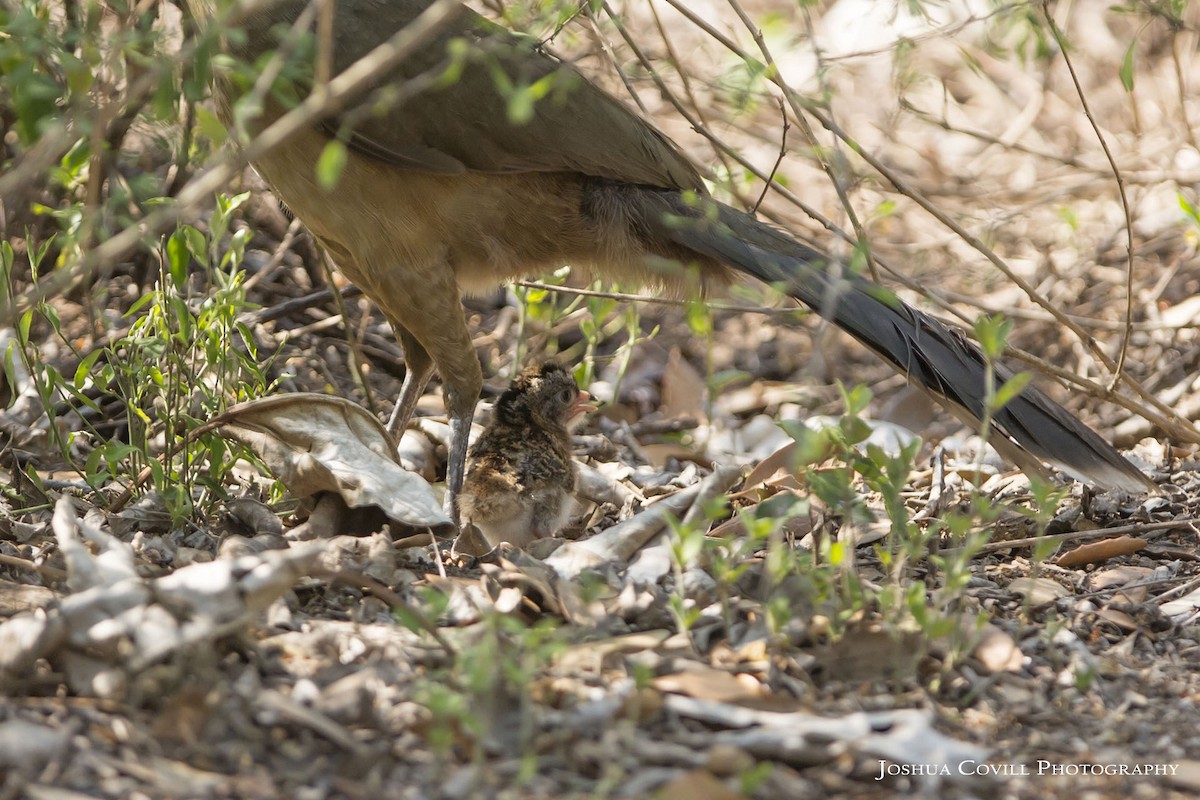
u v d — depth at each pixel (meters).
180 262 9.56
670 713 6.04
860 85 17.97
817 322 15.27
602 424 13.55
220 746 5.58
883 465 7.62
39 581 7.43
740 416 14.62
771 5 18.50
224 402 9.61
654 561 8.02
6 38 7.75
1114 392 10.80
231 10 6.18
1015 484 10.52
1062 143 18.02
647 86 14.84
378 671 6.29
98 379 9.33
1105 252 16.22
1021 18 10.79
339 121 9.03
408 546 8.41
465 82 9.39
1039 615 7.80
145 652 5.88
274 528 8.59
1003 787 5.73
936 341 9.73
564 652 6.26
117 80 7.67
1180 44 18.92
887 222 16.61
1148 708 6.64
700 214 9.94
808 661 6.65
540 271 10.52
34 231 11.74
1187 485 10.66
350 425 9.02
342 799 5.27
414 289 9.80
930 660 6.79
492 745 5.67
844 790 5.62
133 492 9.15
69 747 5.46
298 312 14.13
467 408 9.98
